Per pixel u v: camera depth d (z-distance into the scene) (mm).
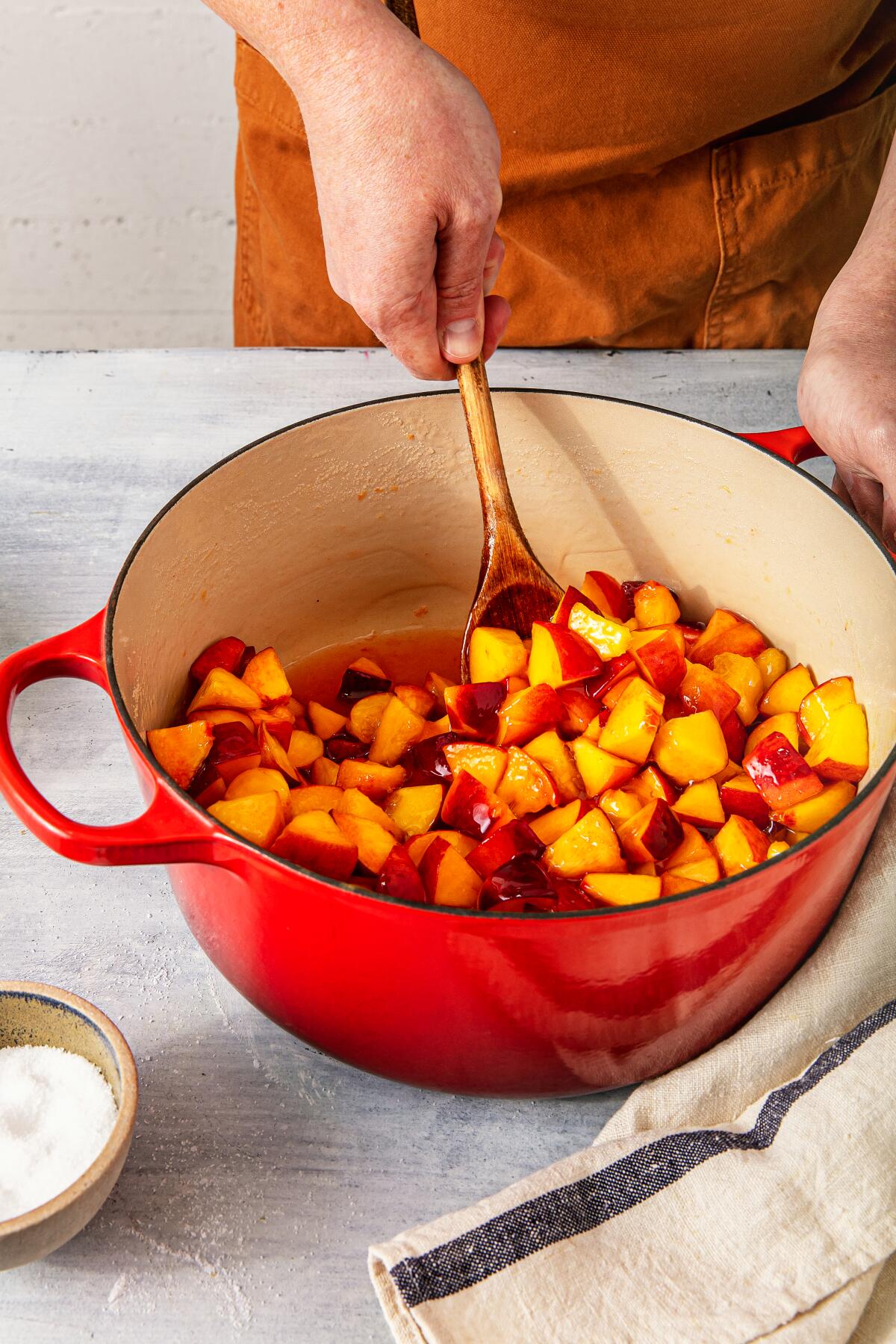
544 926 608
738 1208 673
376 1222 718
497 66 1173
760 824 907
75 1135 704
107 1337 663
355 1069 800
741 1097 758
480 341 973
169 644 948
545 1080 742
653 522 1096
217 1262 695
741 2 1125
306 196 1378
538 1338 623
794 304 1422
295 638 1143
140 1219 713
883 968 804
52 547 1168
